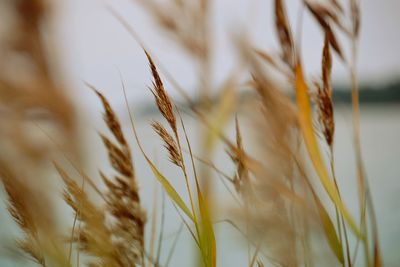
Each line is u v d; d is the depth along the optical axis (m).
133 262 0.80
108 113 0.79
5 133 0.79
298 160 0.83
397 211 2.72
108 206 0.79
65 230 0.80
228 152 0.82
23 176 0.79
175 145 0.77
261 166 0.82
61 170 0.77
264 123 0.82
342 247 0.81
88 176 0.79
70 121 0.80
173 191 0.80
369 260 0.83
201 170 0.88
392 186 3.82
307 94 0.81
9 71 0.80
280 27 0.81
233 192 0.82
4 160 0.78
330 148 0.82
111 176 0.79
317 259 0.82
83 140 0.80
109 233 0.79
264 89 0.82
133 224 0.79
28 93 0.79
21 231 0.78
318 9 0.80
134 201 0.80
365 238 0.83
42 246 0.80
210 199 0.86
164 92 0.77
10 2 0.82
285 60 0.82
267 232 0.81
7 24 0.81
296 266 0.81
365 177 0.84
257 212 0.82
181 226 0.85
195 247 0.88
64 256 0.81
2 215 0.78
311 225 0.82
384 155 5.76
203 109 0.92
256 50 0.83
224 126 0.91
